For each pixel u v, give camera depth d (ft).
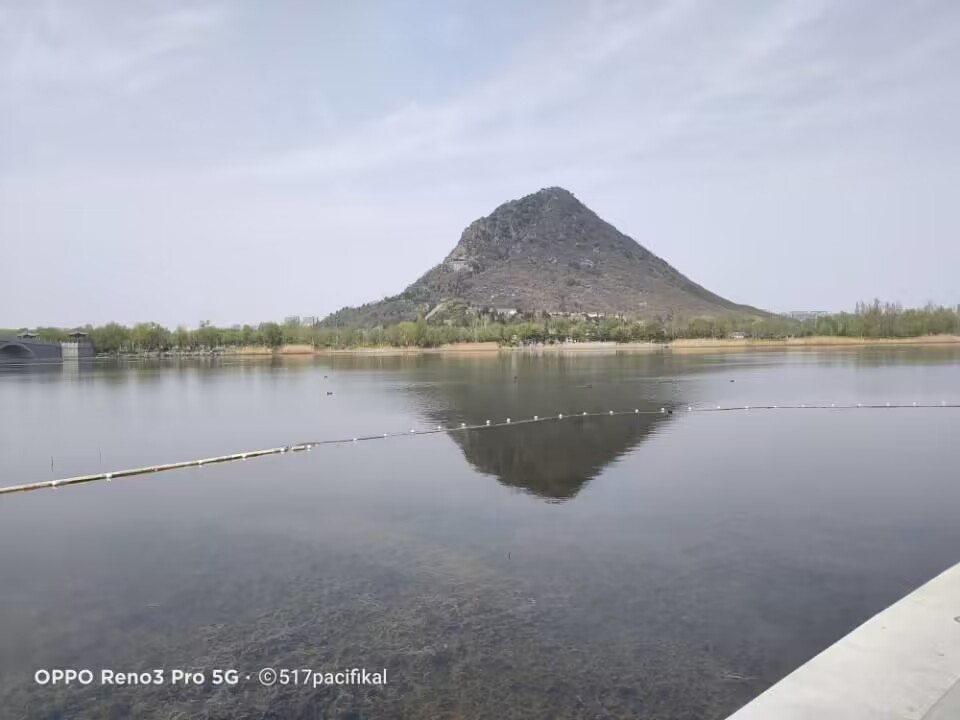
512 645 55.52
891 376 322.96
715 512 93.56
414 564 74.69
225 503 104.22
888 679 35.17
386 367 487.61
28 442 165.68
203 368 499.10
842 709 32.48
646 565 73.05
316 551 79.87
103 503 105.50
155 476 125.59
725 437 157.79
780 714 32.24
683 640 55.83
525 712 46.47
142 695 49.39
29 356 615.98
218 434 176.76
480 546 80.43
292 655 54.75
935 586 47.55
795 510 94.17
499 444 153.48
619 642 55.67
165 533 88.74
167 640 57.67
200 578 71.72
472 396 262.26
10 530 90.94
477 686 49.70
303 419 203.72
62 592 68.44
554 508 96.94
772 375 339.77
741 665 51.67
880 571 70.49
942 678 35.14
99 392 299.58
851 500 99.19
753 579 68.54
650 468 123.95
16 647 56.80
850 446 144.46
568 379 336.70
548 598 64.64
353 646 55.98
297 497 107.04
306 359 655.76
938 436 156.04
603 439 157.48
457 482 115.75
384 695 48.75
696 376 343.46
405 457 140.26
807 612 60.70
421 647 55.52
